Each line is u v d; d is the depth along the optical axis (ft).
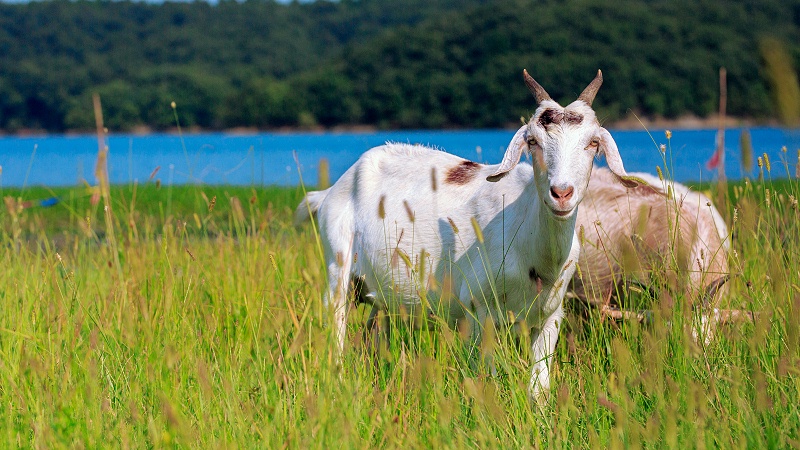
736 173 83.76
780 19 576.61
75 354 30.37
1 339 33.17
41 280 38.37
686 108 523.29
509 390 29.71
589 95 31.24
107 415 27.37
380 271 37.78
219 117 644.27
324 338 28.19
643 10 562.25
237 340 33.12
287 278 41.52
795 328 27.61
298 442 24.07
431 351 30.76
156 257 43.70
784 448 24.90
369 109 605.73
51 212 90.63
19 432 26.89
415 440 25.30
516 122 559.79
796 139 21.58
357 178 39.50
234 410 26.71
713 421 25.29
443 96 580.30
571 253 32.71
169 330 32.83
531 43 552.82
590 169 29.86
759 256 39.27
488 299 34.01
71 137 655.76
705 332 31.40
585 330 38.52
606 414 27.58
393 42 614.34
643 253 40.14
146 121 655.35
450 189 36.45
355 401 26.76
